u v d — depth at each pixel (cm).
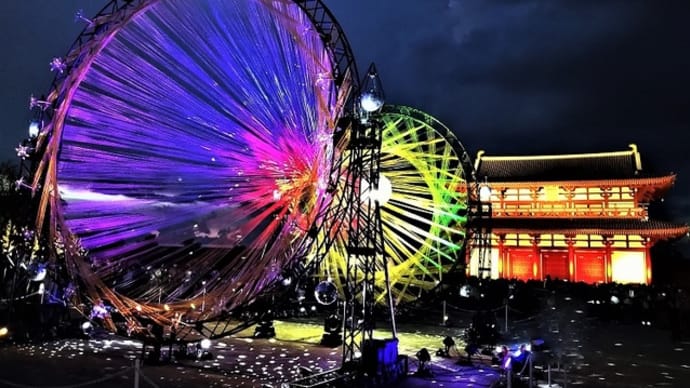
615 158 6012
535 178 5819
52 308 2038
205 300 1540
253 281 1488
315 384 1387
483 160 6494
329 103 1505
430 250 2281
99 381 1365
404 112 2145
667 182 5309
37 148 1460
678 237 5175
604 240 5328
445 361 1923
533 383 1585
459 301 3366
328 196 1547
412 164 2231
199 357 1778
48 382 1392
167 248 1936
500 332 2397
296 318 3062
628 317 3441
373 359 1526
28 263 1689
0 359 1641
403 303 2228
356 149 1588
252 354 1941
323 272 2162
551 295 3803
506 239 5638
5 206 1712
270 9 1446
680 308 2831
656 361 2034
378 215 1675
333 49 1453
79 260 1473
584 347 2317
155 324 1586
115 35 1446
